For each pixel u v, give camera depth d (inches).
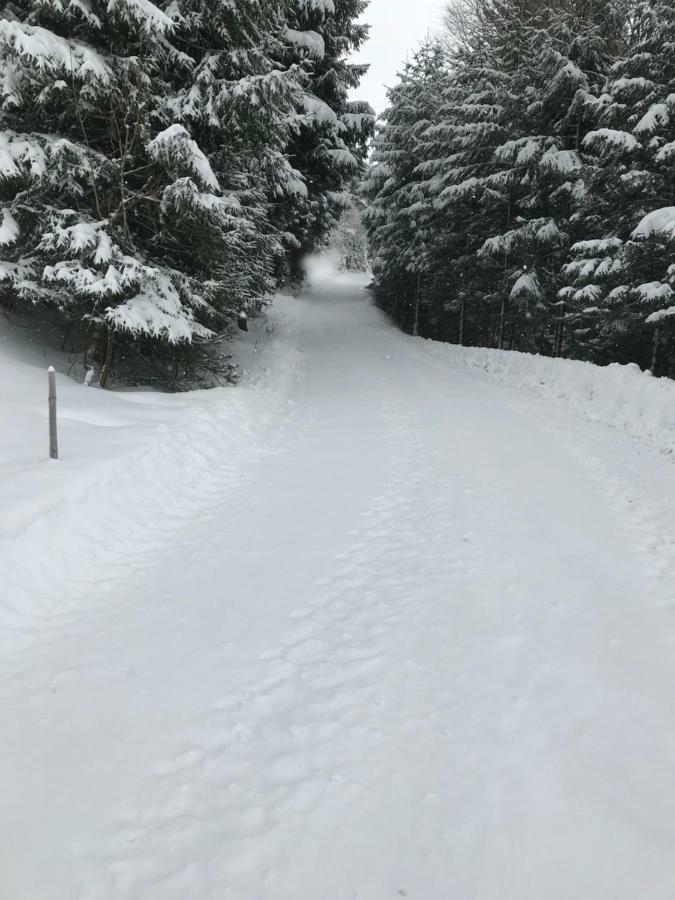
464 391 554.6
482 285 869.8
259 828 100.5
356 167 823.7
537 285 704.4
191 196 348.2
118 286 331.9
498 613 171.9
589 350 689.6
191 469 285.9
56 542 187.8
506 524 236.5
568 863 95.7
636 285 514.6
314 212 954.1
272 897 88.7
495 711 131.0
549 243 687.7
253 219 558.6
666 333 527.2
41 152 329.7
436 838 99.5
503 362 668.1
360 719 128.1
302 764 115.0
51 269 329.7
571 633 162.2
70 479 215.9
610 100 531.8
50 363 401.7
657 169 511.2
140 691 135.1
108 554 201.3
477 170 822.5
